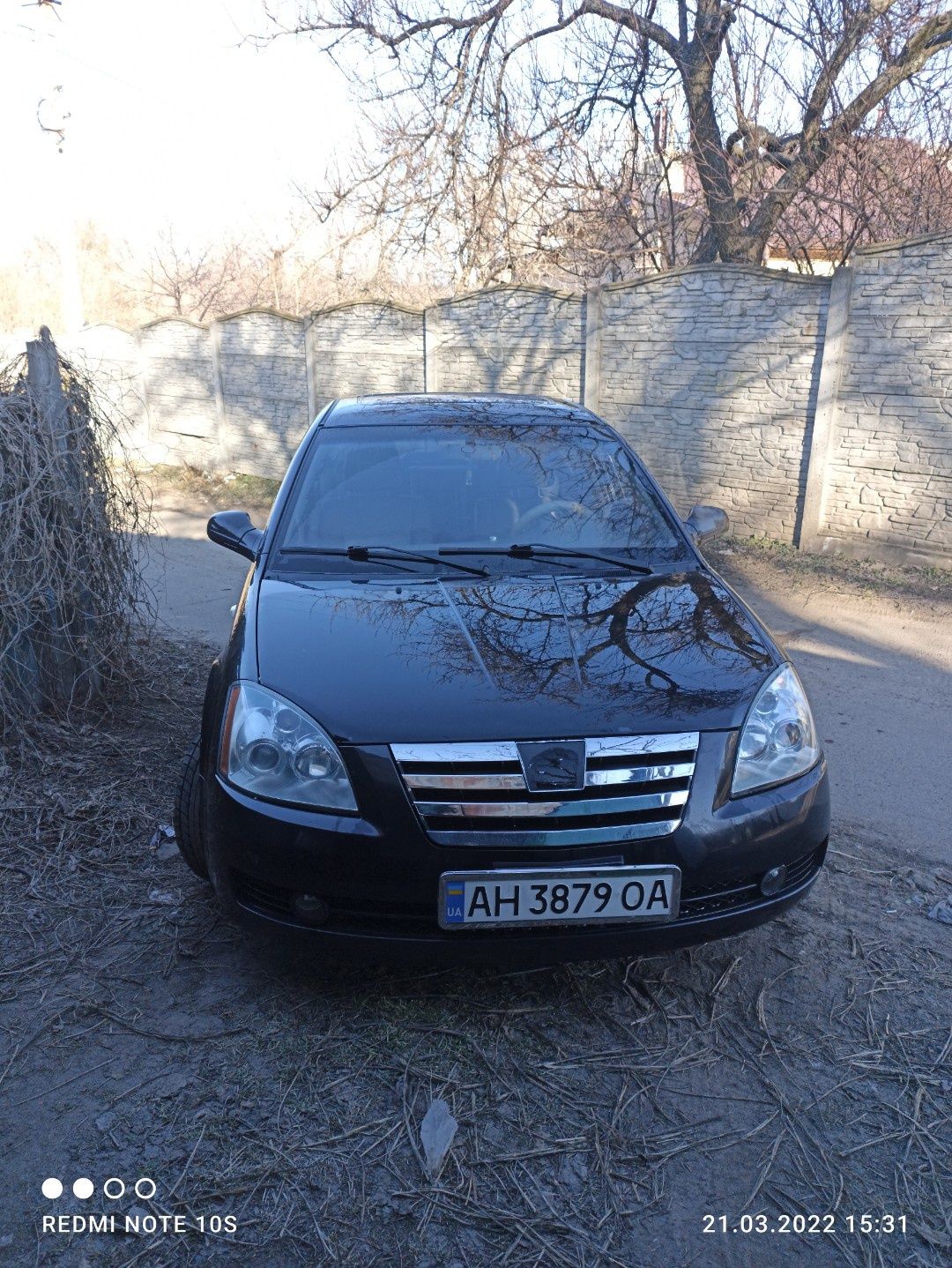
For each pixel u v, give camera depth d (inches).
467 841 91.0
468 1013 104.9
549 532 137.3
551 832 91.1
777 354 327.3
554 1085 95.5
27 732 166.6
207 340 534.3
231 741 99.3
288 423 501.0
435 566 129.1
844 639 246.1
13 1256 76.9
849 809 154.9
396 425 156.6
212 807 99.5
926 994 110.3
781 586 297.1
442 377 429.4
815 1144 89.7
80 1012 103.2
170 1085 93.7
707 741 96.5
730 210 454.3
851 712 196.5
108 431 179.6
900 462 303.4
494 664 103.1
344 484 143.2
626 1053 100.0
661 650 108.4
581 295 374.3
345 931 94.7
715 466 353.7
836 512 322.7
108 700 186.5
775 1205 83.4
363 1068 96.6
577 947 94.3
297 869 93.0
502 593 120.6
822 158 416.5
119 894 125.0
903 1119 92.7
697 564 134.9
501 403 169.8
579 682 100.6
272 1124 89.7
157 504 462.6
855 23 384.2
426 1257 77.8
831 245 463.2
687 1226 81.3
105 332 597.6
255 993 106.8
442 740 92.6
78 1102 91.5
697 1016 105.8
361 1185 84.0
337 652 105.5
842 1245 79.9
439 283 575.2
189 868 125.2
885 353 299.9
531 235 520.4
